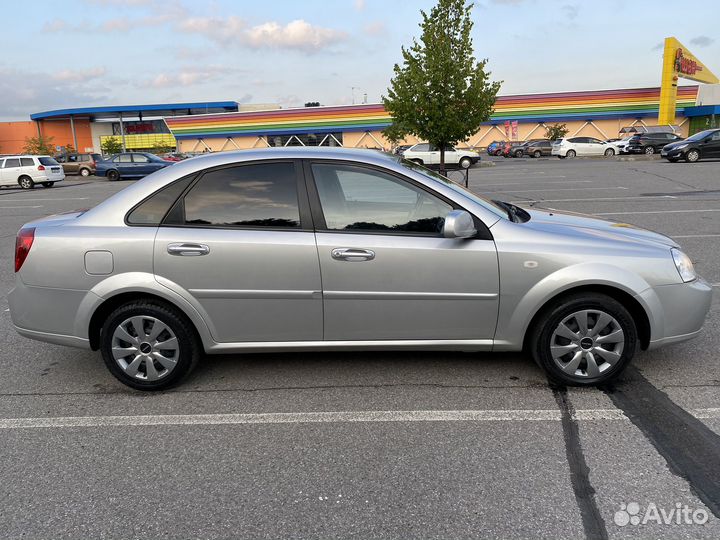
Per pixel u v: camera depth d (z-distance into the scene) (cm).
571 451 299
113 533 246
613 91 4697
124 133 7369
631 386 371
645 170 2155
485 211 362
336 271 355
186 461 300
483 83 1498
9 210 1595
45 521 254
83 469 294
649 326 358
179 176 367
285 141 5006
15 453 311
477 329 364
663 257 358
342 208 362
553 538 237
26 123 7481
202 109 7012
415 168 387
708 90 4531
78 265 361
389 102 1581
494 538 237
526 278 353
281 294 359
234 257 355
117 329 370
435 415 341
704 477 275
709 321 489
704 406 343
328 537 240
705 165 2252
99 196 1983
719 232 873
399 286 356
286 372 408
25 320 377
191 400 370
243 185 365
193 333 375
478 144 5022
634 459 290
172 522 252
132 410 359
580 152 3803
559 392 366
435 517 251
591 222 411
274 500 265
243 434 326
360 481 278
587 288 360
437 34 1453
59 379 409
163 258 356
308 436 322
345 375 400
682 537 236
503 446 306
